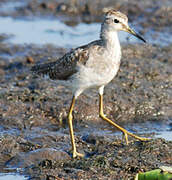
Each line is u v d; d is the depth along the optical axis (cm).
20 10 2339
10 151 1134
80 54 1141
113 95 1452
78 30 2084
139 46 1862
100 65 1127
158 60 1747
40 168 1028
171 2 2336
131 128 1305
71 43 1925
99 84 1159
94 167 1003
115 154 1066
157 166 998
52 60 1733
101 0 2422
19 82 1532
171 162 1018
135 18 2166
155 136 1238
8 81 1567
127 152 1073
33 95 1434
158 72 1619
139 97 1455
